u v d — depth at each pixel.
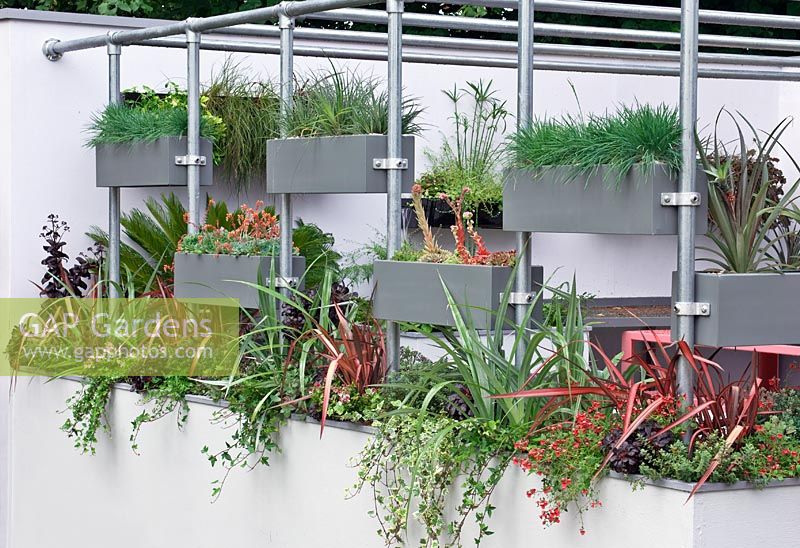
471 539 4.11
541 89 8.21
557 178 4.09
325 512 4.70
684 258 3.72
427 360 5.02
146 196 7.35
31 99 7.05
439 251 4.73
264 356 5.18
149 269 7.11
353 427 4.55
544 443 3.78
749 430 3.68
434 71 7.83
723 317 3.64
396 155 4.84
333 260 7.29
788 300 3.72
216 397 5.20
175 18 11.02
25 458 6.63
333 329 5.02
